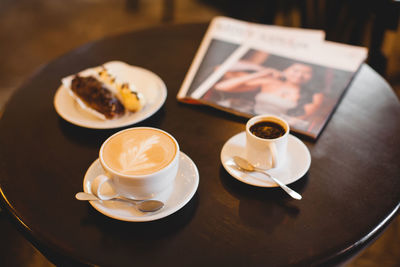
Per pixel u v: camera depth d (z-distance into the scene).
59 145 0.68
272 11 1.21
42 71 0.90
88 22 2.48
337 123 0.72
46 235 0.52
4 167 0.63
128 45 0.98
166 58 0.93
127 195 0.54
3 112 0.77
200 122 0.73
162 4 2.69
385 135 0.69
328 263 0.49
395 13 0.97
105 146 0.55
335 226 0.53
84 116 0.74
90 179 0.58
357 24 1.06
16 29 2.41
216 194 0.58
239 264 0.48
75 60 0.93
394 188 0.58
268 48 0.93
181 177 0.59
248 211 0.55
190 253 0.49
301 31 0.97
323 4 1.12
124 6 2.67
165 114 0.75
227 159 0.62
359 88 0.81
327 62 0.87
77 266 0.50
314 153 0.65
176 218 0.54
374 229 0.52
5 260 0.72
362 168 0.62
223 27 1.00
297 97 0.77
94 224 0.54
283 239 0.51
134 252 0.50
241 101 0.77
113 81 0.79
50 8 2.65
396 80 1.83
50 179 0.61
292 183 0.59
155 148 0.54
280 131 0.60
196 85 0.82
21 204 0.57
